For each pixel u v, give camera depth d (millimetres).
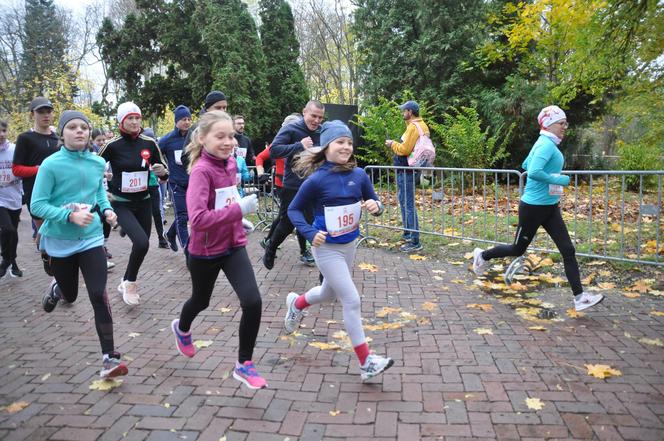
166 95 16656
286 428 2809
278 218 5934
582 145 16188
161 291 5562
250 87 15016
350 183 3393
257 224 9469
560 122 4551
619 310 4613
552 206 4680
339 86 28828
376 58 15344
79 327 4504
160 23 15453
